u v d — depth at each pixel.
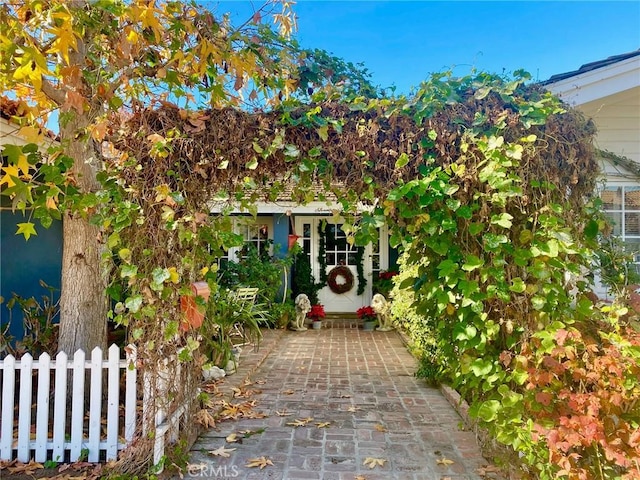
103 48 3.48
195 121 2.78
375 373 5.39
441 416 3.88
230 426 3.64
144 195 2.76
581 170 2.78
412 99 2.77
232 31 3.55
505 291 2.58
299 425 3.67
